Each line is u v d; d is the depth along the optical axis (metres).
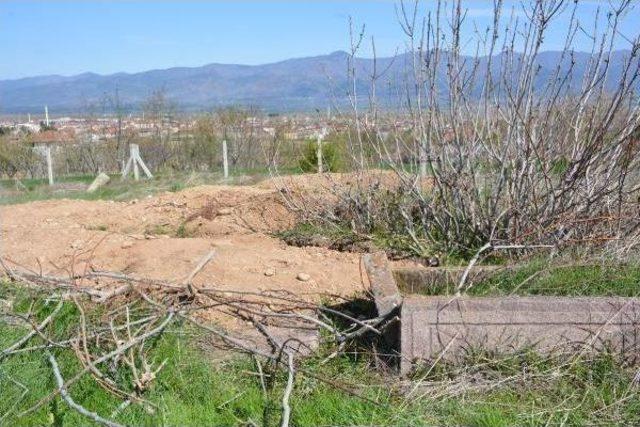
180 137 24.70
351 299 4.91
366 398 3.42
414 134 6.03
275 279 5.15
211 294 4.46
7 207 8.88
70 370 3.80
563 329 3.89
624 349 3.86
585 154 5.38
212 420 3.47
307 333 4.29
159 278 5.00
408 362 3.86
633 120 5.41
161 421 3.41
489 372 3.75
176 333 4.08
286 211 7.49
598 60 5.42
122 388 3.69
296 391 3.68
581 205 5.60
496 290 4.85
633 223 5.56
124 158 25.41
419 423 3.33
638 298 3.94
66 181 21.03
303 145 11.86
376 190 6.83
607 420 3.36
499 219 5.62
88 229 7.62
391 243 6.18
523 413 3.40
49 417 3.51
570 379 3.71
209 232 7.16
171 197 9.05
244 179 14.76
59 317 4.32
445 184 5.94
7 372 3.76
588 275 4.93
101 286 4.85
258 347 4.11
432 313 3.88
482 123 5.79
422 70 5.86
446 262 5.66
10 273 4.88
